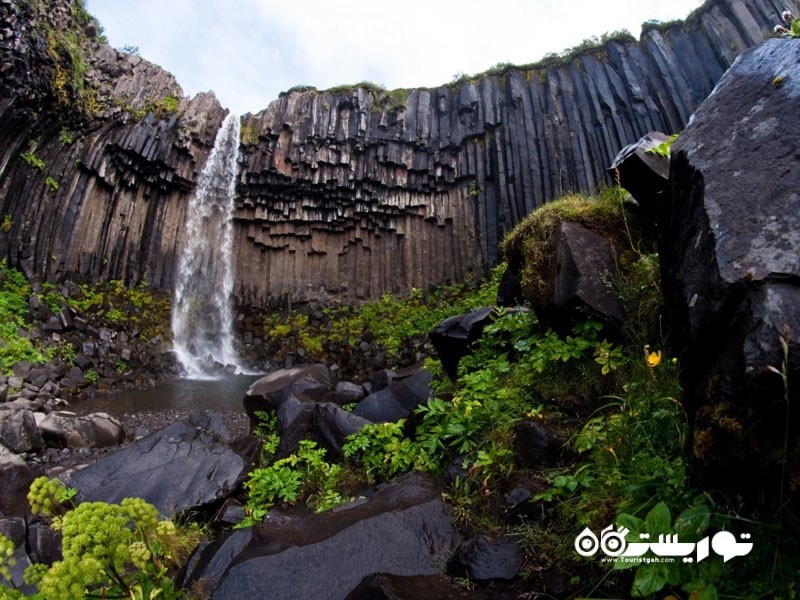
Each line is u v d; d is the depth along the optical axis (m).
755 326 1.58
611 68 17.19
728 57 15.27
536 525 2.53
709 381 1.76
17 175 13.58
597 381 3.31
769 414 1.53
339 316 18.75
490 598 2.29
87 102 14.87
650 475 2.18
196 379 14.96
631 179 3.71
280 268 19.75
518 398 3.52
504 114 18.50
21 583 3.74
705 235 1.98
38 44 12.62
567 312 3.68
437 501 3.01
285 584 2.55
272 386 7.07
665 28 16.80
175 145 17.50
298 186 19.23
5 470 5.50
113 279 16.03
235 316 18.84
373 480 4.41
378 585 2.33
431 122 19.38
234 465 5.11
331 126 19.22
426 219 19.42
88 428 8.40
